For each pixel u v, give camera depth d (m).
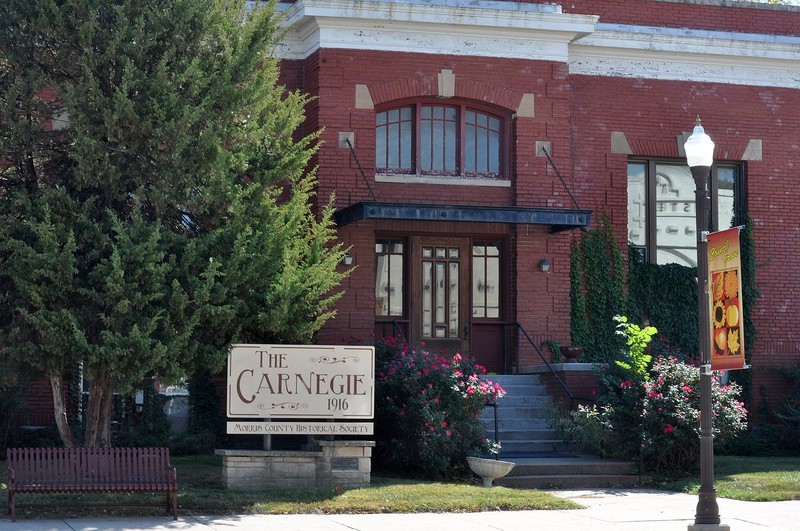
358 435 14.82
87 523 11.39
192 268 13.59
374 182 18.62
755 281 20.67
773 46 20.66
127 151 13.43
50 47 13.72
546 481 15.30
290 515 12.20
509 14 18.84
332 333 18.16
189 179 13.47
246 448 17.27
